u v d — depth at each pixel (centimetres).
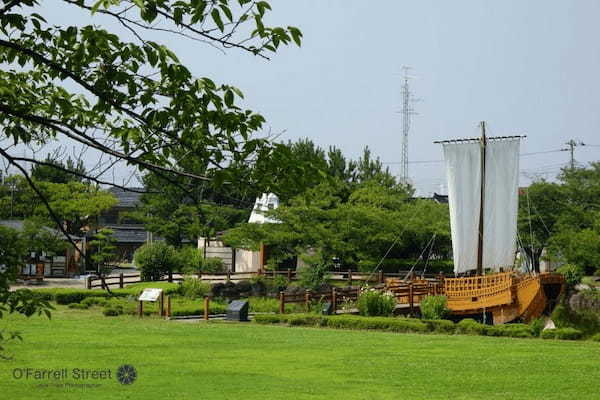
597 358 1862
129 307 3095
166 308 3080
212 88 599
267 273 4766
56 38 632
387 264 5322
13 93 660
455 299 3688
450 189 4259
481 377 1612
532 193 5462
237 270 5694
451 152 4259
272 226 4847
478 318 3669
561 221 5222
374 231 4916
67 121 668
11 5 566
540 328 2523
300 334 2312
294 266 5566
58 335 2084
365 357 1862
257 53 594
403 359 1836
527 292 3469
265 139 617
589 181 5519
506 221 4259
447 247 5578
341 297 3362
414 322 2594
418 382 1562
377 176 5984
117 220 7562
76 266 5209
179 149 641
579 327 3619
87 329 2261
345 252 4912
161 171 643
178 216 5725
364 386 1518
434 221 5244
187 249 5291
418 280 3956
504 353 1942
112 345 1956
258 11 566
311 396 1423
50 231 3938
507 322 3516
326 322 2702
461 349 2011
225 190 631
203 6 552
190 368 1675
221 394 1425
